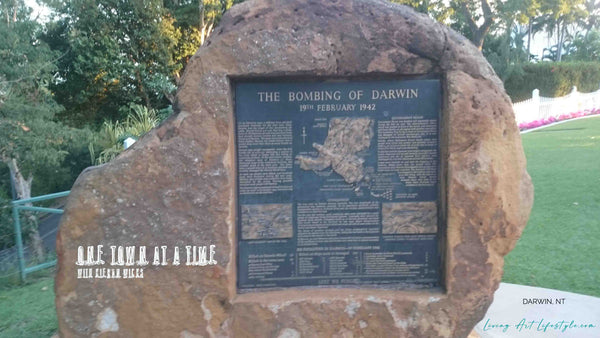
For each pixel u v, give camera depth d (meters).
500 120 3.03
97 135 11.06
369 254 3.19
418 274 3.20
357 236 3.18
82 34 13.28
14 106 6.36
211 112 2.98
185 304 3.04
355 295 3.12
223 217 3.00
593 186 7.77
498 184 3.02
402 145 3.13
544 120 17.48
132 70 13.98
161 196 2.99
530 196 3.10
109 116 15.24
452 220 3.04
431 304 3.08
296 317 3.07
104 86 13.92
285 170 3.13
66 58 13.38
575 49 37.31
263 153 3.12
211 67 2.98
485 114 3.00
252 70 2.99
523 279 4.65
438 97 3.11
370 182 3.14
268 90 3.10
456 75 3.01
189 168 2.98
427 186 3.15
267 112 3.11
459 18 24.56
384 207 3.16
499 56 23.50
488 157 3.01
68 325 3.01
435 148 3.12
